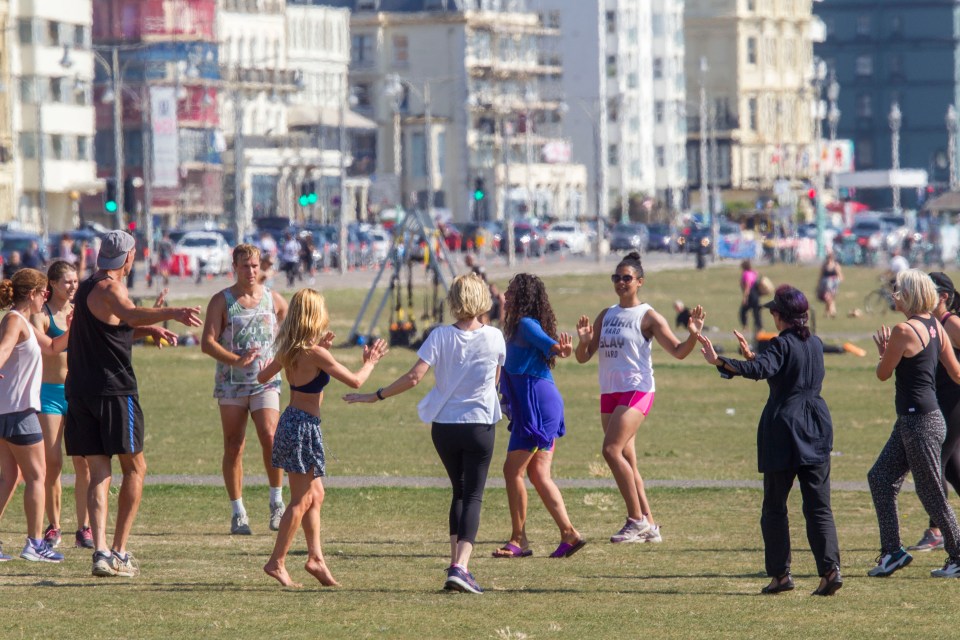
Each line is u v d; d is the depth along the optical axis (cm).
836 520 3934
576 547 3384
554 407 3362
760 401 7300
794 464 2859
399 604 2806
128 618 2656
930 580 3094
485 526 3872
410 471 4853
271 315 3681
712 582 3067
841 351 10138
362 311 10538
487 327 2936
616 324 3534
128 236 3047
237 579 3073
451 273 10800
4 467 3294
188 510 4084
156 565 3244
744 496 4359
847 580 3092
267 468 3734
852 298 15950
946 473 3247
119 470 4816
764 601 2859
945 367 3130
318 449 2952
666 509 4144
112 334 3033
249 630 2566
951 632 2573
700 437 5903
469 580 2914
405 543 3606
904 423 3106
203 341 3612
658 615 2717
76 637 2500
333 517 4000
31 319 3378
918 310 3123
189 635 2523
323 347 2972
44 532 3631
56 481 3450
